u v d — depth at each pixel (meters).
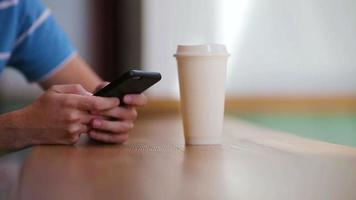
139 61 3.37
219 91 1.19
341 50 3.35
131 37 3.37
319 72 3.31
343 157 1.01
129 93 1.29
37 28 1.92
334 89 3.31
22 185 0.77
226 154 1.05
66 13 3.28
